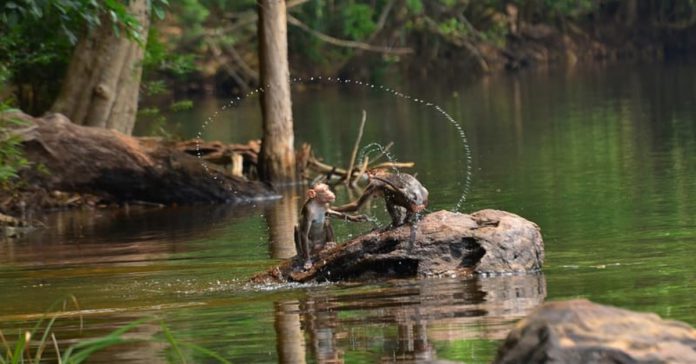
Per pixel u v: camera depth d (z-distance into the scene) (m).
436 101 40.69
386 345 8.01
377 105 40.28
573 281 10.02
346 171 21.47
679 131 26.77
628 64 56.16
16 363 7.02
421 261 10.21
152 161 19.56
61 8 14.31
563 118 32.09
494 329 8.28
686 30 61.94
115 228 16.78
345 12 51.75
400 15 54.41
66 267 12.90
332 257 10.39
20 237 16.27
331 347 8.06
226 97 46.12
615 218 14.52
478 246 10.26
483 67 55.84
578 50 60.34
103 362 8.09
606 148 24.22
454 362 6.51
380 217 15.48
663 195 16.62
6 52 23.73
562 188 18.36
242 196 19.89
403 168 22.53
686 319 8.49
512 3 58.91
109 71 22.31
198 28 43.69
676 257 11.23
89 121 22.17
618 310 6.32
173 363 7.93
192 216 17.89
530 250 10.39
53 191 19.48
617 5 62.31
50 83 25.41
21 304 10.63
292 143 21.36
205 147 21.48
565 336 6.16
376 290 9.82
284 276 10.52
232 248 13.76
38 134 19.25
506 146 25.92
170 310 9.79
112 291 10.99
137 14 22.39
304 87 51.41
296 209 17.95
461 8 56.12
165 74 45.75
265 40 21.23
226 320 9.20
